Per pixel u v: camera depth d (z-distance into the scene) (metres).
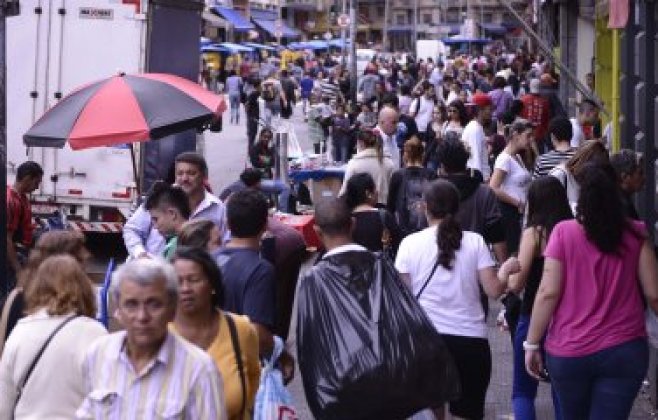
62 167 27.64
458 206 13.05
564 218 12.96
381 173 21.50
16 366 9.70
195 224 11.45
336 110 44.19
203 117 17.30
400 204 17.34
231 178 44.59
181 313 9.65
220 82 105.75
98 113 17.03
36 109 27.69
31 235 20.50
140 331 8.12
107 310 11.88
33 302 9.85
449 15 162.00
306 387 10.88
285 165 32.84
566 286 11.23
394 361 10.66
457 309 12.73
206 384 8.27
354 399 10.65
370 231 14.95
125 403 8.18
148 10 27.44
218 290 9.72
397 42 169.62
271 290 11.02
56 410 9.62
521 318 13.43
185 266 9.56
